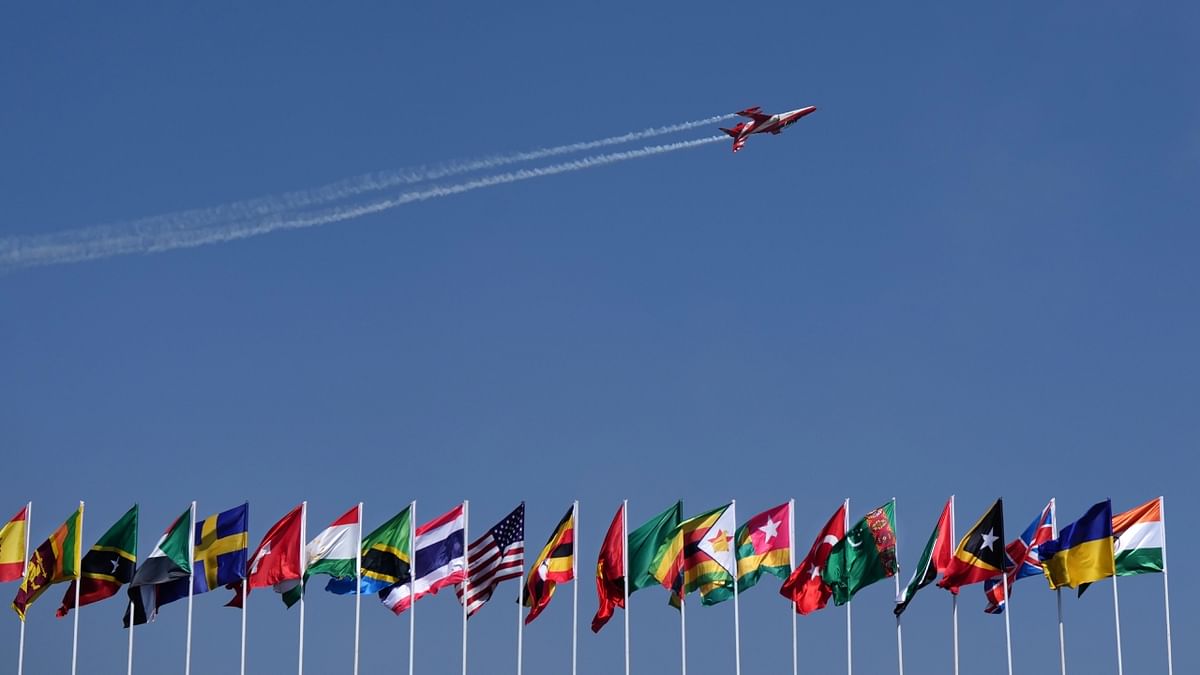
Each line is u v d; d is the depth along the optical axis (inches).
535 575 2785.4
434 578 2787.9
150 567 2716.5
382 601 2787.9
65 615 2721.5
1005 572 2746.1
